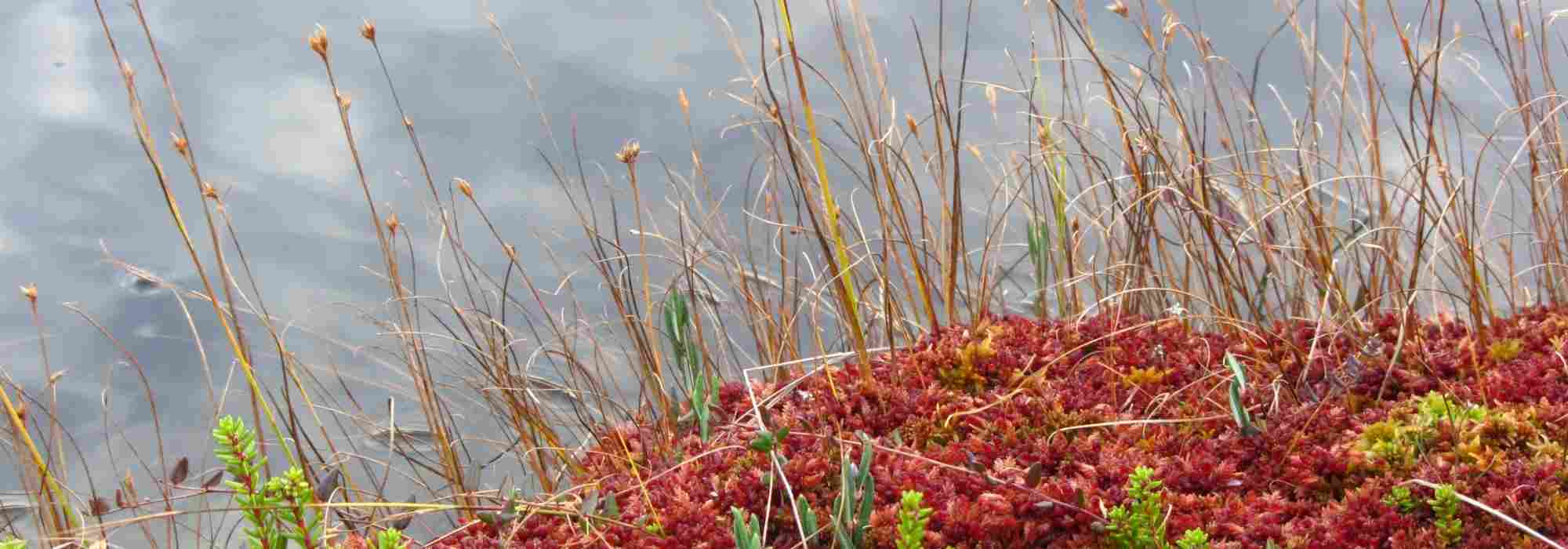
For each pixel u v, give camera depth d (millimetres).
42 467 902
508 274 1021
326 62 935
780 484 835
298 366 1121
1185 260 1050
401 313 1062
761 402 960
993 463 865
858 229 1176
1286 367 938
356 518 925
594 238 1229
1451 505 770
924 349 997
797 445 888
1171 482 831
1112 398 919
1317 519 800
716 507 840
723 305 1157
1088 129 1110
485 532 852
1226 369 935
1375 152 1055
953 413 913
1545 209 1061
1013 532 801
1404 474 814
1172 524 797
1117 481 834
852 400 930
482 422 1074
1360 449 840
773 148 1119
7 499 994
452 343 1120
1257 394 907
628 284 1069
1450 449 832
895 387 939
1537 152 1076
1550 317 966
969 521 799
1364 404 899
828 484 840
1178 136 1088
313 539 744
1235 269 1106
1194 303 1066
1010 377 952
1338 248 1045
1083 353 978
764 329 1071
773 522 827
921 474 836
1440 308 1022
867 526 792
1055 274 1066
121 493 960
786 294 1128
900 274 1102
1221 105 1128
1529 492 788
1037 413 902
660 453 920
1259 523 792
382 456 1040
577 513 846
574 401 1026
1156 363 953
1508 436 831
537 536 842
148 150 905
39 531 926
